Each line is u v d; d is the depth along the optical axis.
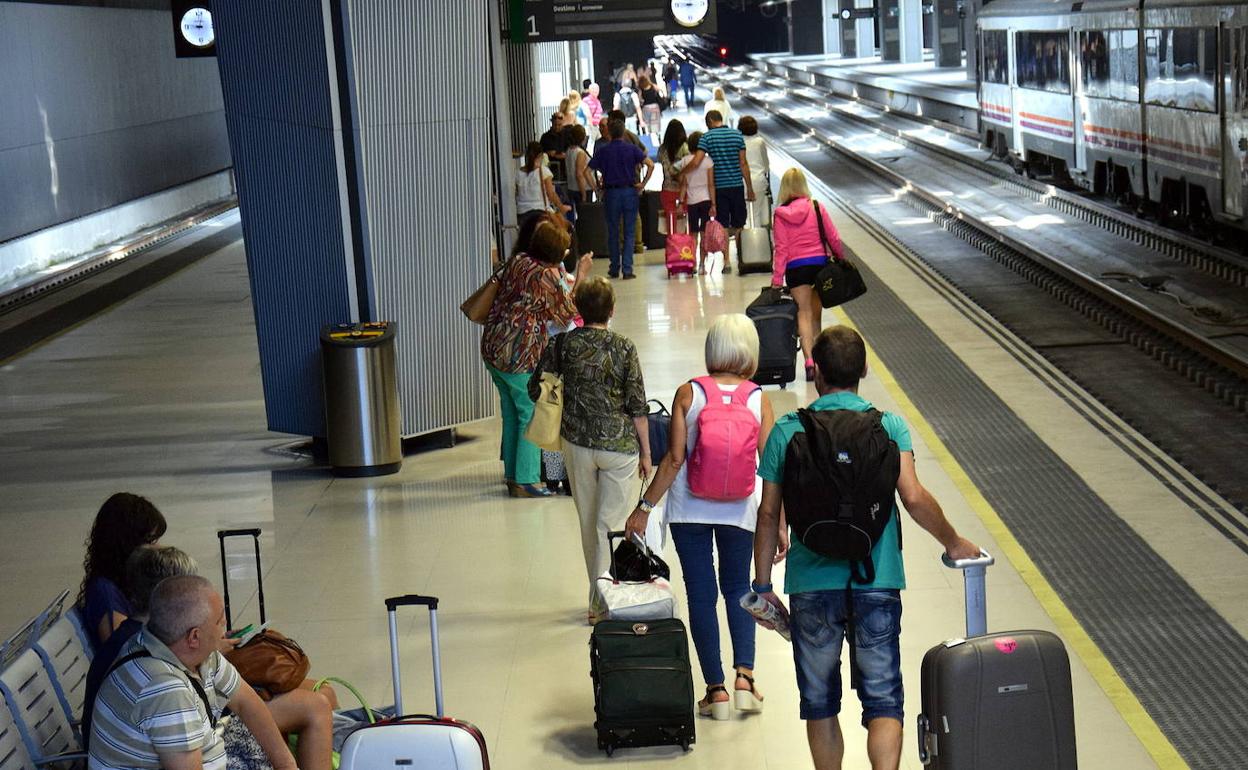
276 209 10.66
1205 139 17.80
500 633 7.18
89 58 27.75
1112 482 9.11
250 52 10.48
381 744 4.93
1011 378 12.17
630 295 16.80
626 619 6.04
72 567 8.64
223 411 12.70
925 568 7.70
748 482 5.95
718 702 6.12
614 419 7.00
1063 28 24.69
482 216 10.98
